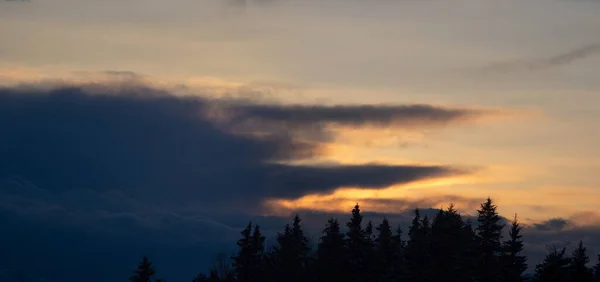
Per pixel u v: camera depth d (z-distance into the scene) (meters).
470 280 109.38
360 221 117.25
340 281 114.75
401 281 116.00
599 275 117.75
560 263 112.25
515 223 114.38
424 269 110.25
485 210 113.62
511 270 111.81
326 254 116.56
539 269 112.69
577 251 113.69
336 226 117.50
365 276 115.75
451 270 108.31
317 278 117.38
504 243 113.56
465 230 112.69
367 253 116.12
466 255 110.62
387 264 118.62
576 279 111.75
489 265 111.56
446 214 112.69
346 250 116.38
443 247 109.06
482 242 112.50
